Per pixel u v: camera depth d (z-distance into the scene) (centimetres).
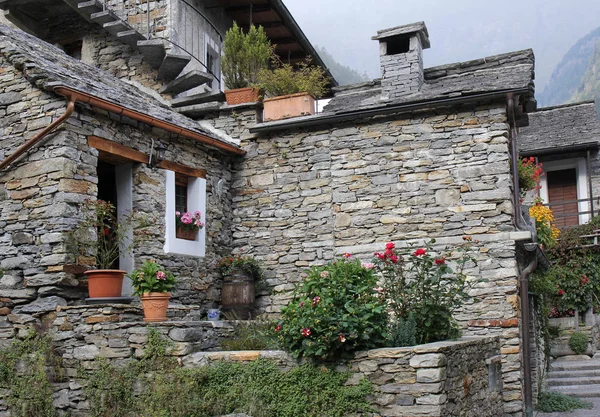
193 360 592
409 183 877
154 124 793
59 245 678
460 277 680
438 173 864
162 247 822
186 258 862
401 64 941
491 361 695
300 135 951
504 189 829
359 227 893
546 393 945
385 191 887
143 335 609
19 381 657
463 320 817
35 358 650
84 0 1042
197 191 902
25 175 714
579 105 1639
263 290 932
